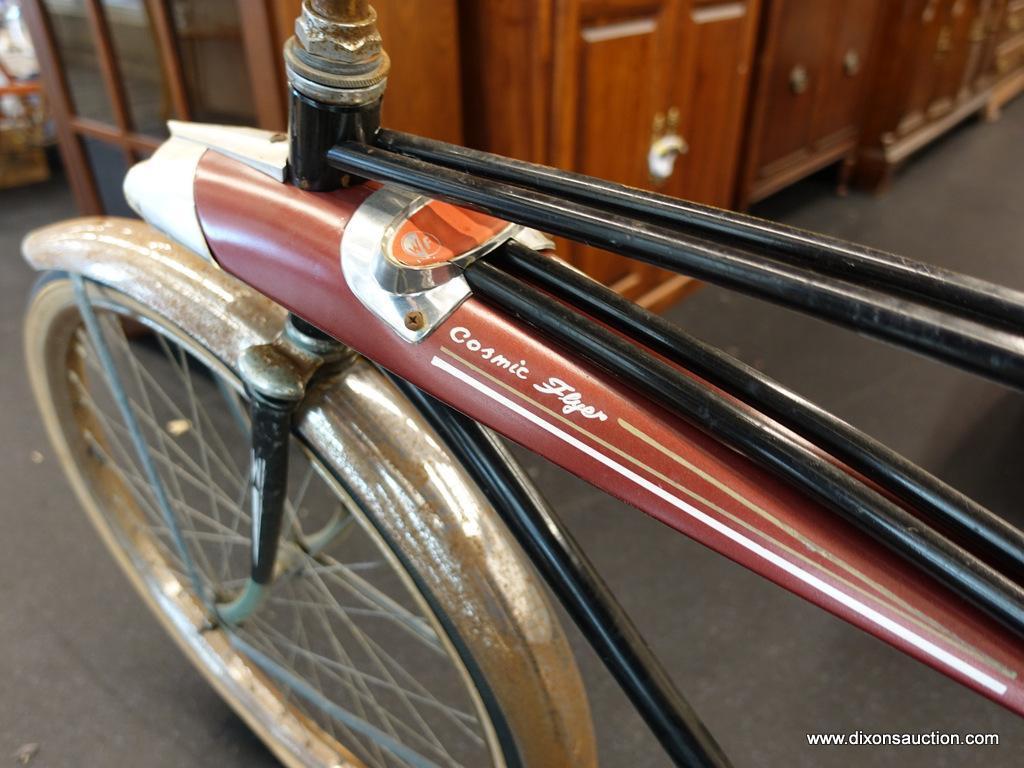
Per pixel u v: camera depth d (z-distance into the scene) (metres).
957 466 1.18
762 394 0.30
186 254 0.49
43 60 1.23
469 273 0.34
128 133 1.19
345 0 0.31
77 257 0.52
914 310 0.22
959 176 2.50
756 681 0.85
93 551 1.00
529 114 1.04
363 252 0.34
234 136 0.40
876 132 2.26
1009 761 0.77
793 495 0.31
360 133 0.35
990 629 0.28
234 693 0.71
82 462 0.73
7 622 0.91
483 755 0.76
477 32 1.01
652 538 1.04
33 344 0.65
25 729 0.79
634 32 1.14
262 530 0.48
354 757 0.67
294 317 0.41
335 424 0.42
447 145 0.34
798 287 0.24
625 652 0.39
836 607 0.29
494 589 0.40
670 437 0.31
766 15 1.60
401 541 0.40
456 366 0.34
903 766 0.77
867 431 1.26
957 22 2.36
